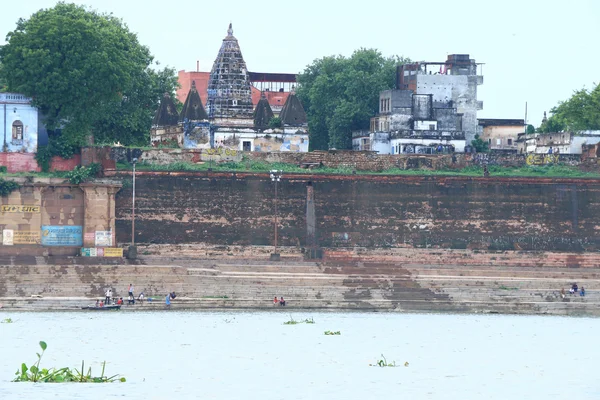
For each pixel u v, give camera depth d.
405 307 179.75
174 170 191.12
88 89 192.12
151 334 144.88
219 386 110.81
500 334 152.62
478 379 118.00
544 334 153.62
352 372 120.31
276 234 192.50
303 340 142.62
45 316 161.25
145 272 177.25
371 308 178.50
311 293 178.88
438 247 197.25
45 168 191.62
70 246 185.00
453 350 137.50
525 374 121.56
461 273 190.62
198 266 185.00
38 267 175.38
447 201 198.50
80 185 186.00
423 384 114.44
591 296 184.75
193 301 173.50
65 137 192.88
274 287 178.50
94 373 116.31
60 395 102.81
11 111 191.38
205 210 191.25
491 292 183.62
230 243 191.25
